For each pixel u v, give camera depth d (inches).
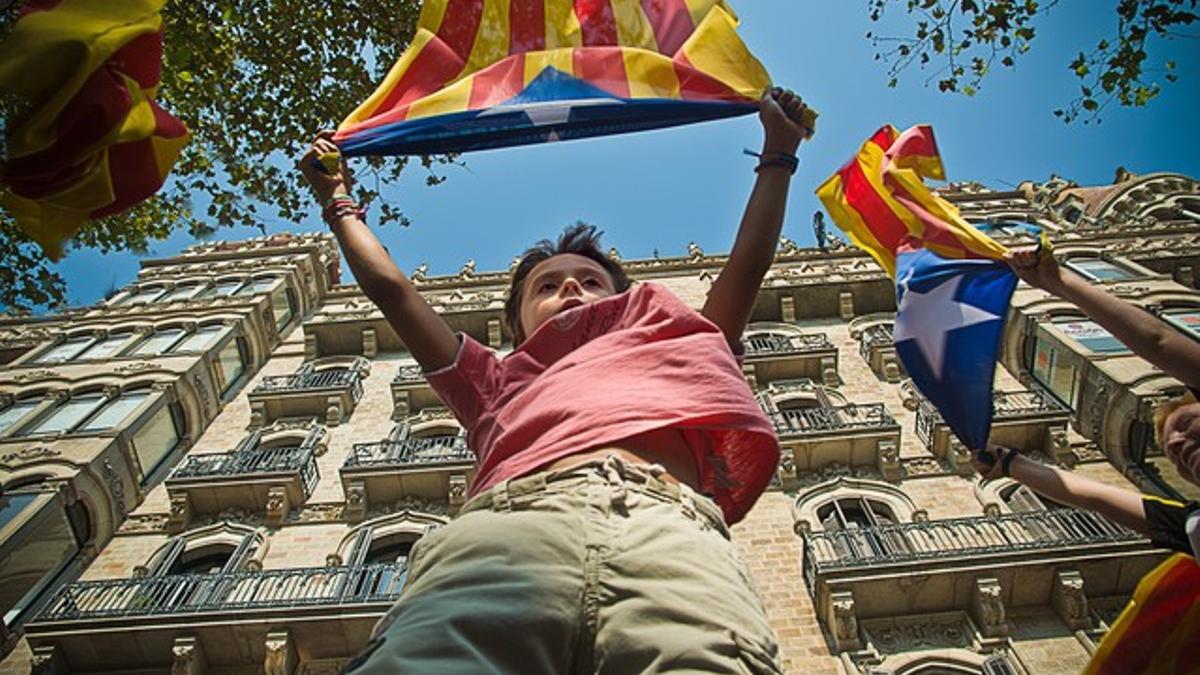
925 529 505.7
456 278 1053.8
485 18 184.1
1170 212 1040.8
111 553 595.5
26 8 114.6
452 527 91.0
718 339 123.9
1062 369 678.5
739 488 125.3
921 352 253.1
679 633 72.8
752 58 170.1
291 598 480.1
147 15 123.2
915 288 261.9
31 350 901.8
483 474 110.6
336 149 160.1
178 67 416.2
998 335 243.1
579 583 79.3
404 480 636.7
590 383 114.6
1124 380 597.9
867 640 444.8
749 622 78.5
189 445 740.7
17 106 116.7
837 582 455.2
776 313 893.8
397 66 176.6
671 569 80.6
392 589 518.0
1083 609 436.8
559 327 135.8
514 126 167.9
